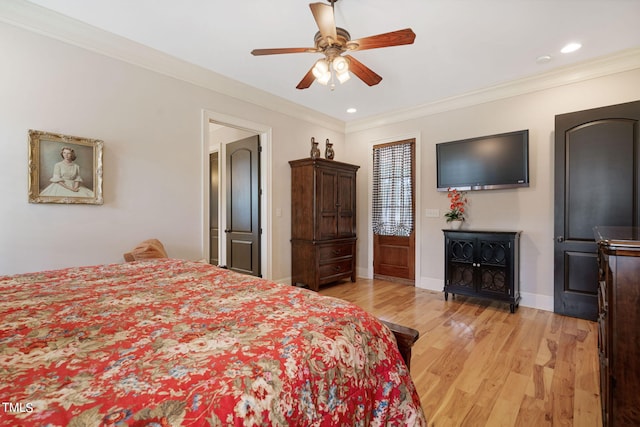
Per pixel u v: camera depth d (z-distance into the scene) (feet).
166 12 7.56
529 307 11.32
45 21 7.51
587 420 5.23
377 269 16.28
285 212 14.15
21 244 7.30
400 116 14.98
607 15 7.56
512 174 11.43
